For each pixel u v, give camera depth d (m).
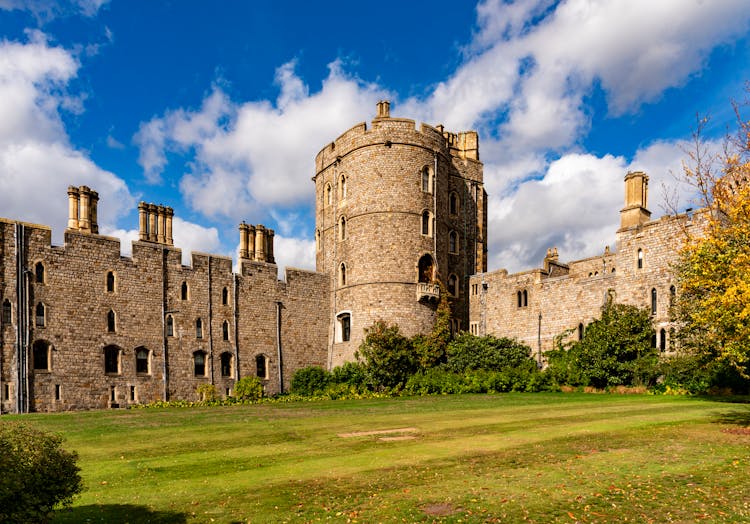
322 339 46.56
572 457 13.77
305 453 15.88
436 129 47.38
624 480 11.52
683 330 25.77
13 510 7.50
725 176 17.88
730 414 20.80
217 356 40.53
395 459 14.50
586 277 41.00
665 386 31.78
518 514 9.77
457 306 48.28
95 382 34.94
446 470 12.97
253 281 43.25
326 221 48.91
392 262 43.06
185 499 11.25
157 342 37.88
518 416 22.94
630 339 34.56
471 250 51.34
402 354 40.47
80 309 34.88
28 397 32.09
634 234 37.38
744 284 15.34
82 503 11.08
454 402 30.64
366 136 44.75
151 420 24.70
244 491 11.73
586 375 35.88
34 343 32.91
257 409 29.67
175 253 39.69
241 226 48.03
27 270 32.88
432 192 45.53
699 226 33.41
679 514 9.54
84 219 37.41
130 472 13.75
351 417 24.56
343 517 9.95
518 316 45.78
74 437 19.67
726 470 12.06
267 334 43.41
